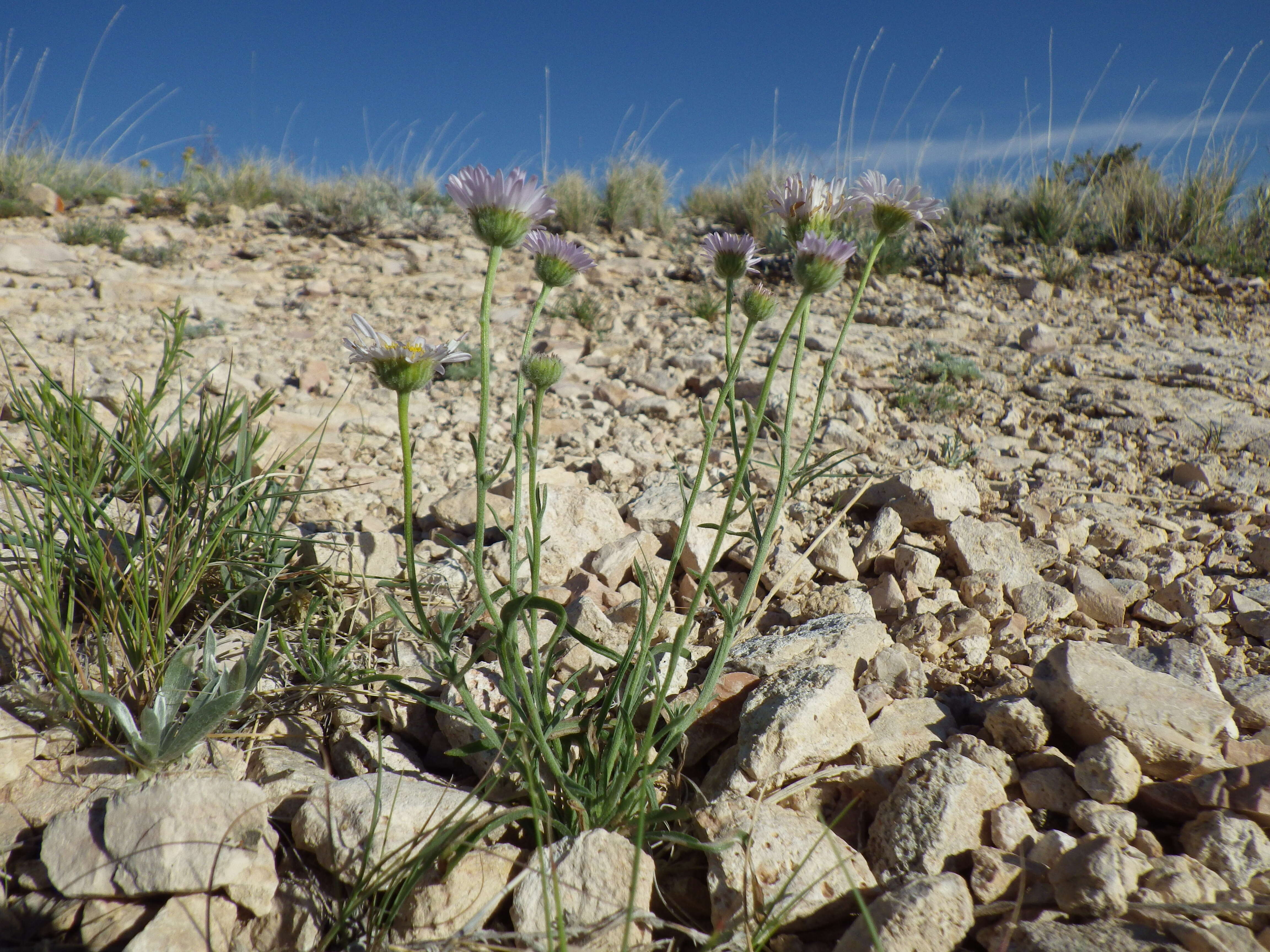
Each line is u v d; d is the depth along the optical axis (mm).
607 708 293
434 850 247
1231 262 1318
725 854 261
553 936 241
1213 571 491
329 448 661
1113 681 319
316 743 324
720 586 461
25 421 403
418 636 283
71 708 306
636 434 719
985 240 1409
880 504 547
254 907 252
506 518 502
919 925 238
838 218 318
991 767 305
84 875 251
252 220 1587
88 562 355
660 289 1254
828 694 313
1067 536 519
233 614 385
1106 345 1015
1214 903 238
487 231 250
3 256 1146
